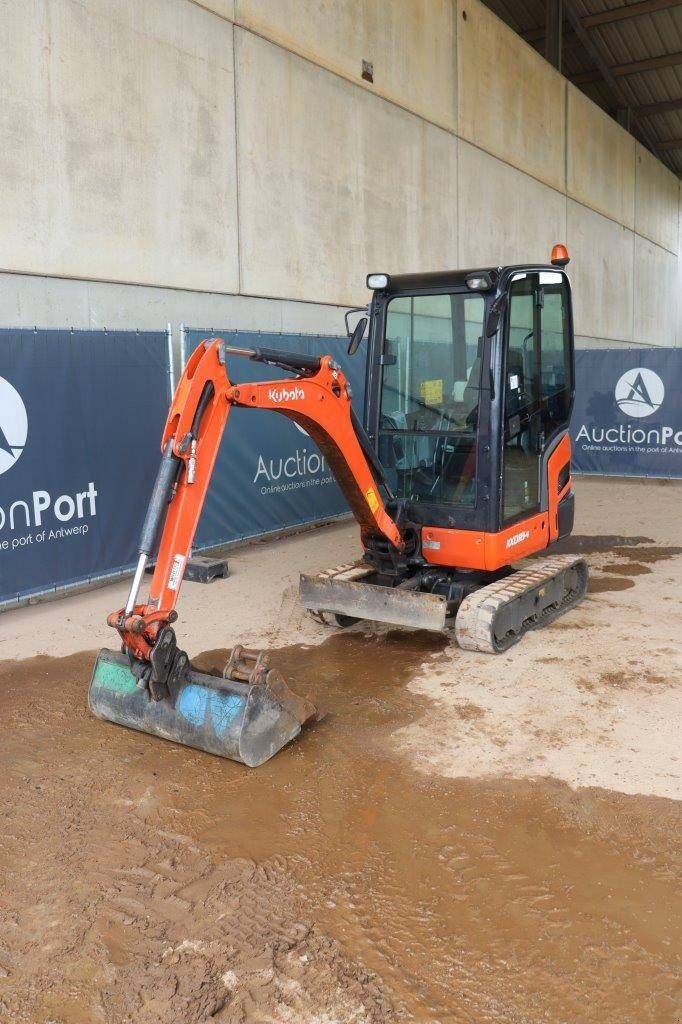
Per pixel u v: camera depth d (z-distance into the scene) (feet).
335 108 33.14
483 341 16.93
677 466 40.01
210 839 10.98
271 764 12.91
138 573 12.48
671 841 10.72
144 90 25.00
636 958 8.71
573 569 20.63
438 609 16.56
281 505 28.91
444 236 41.42
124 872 10.28
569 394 20.26
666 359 39.19
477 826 11.16
